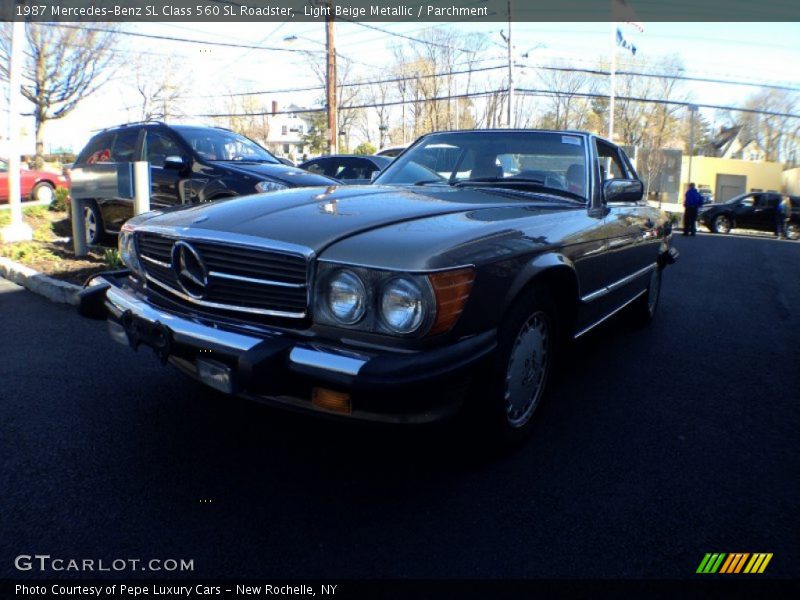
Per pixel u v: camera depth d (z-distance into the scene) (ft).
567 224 11.40
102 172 23.31
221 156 25.61
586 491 9.62
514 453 10.77
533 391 10.98
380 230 8.98
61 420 11.58
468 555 8.05
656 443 11.33
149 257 10.69
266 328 8.90
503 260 9.11
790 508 9.29
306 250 8.55
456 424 9.80
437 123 121.29
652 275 18.71
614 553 8.15
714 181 156.66
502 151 14.06
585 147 13.69
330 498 9.27
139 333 10.02
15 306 19.53
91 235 27.73
